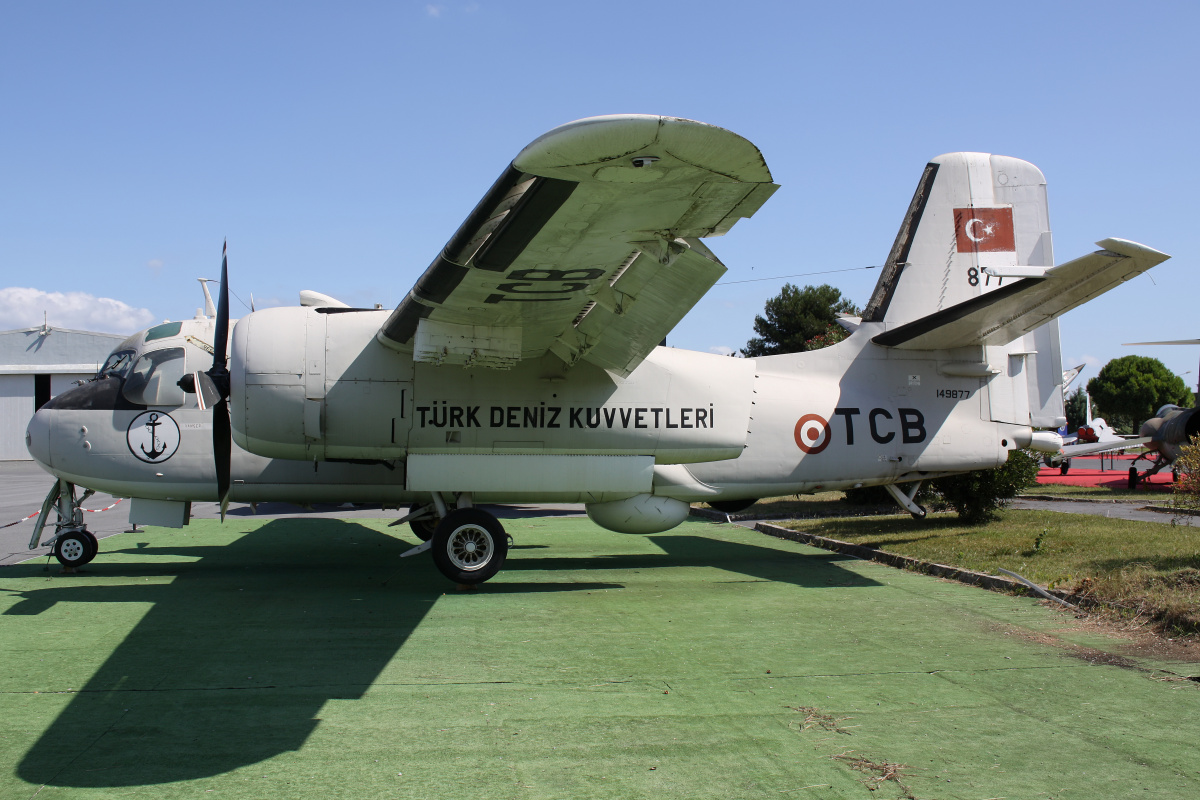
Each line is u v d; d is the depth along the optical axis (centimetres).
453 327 677
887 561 912
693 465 898
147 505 902
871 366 935
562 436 778
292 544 1096
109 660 518
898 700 448
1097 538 905
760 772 353
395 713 425
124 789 332
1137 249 641
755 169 412
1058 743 386
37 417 865
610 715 423
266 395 730
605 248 522
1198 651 538
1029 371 962
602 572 868
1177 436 1669
